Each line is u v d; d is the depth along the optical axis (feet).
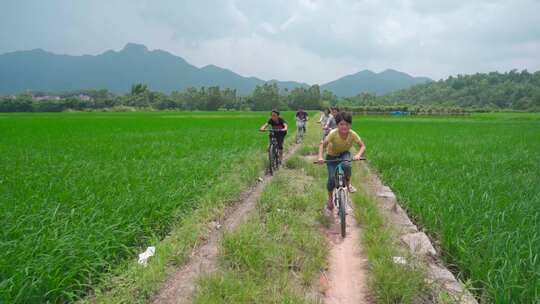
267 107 393.91
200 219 19.35
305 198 23.02
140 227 17.67
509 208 19.56
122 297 12.07
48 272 12.26
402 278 12.57
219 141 54.24
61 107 318.04
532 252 14.25
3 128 91.40
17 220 16.31
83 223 16.11
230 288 12.24
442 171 31.04
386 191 26.04
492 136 71.36
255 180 30.53
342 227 18.04
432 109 248.11
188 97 397.60
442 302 11.98
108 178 25.23
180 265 14.87
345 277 14.24
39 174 26.91
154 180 24.72
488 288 12.62
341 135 19.04
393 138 65.67
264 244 15.56
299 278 13.74
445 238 16.67
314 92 411.34
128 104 370.32
